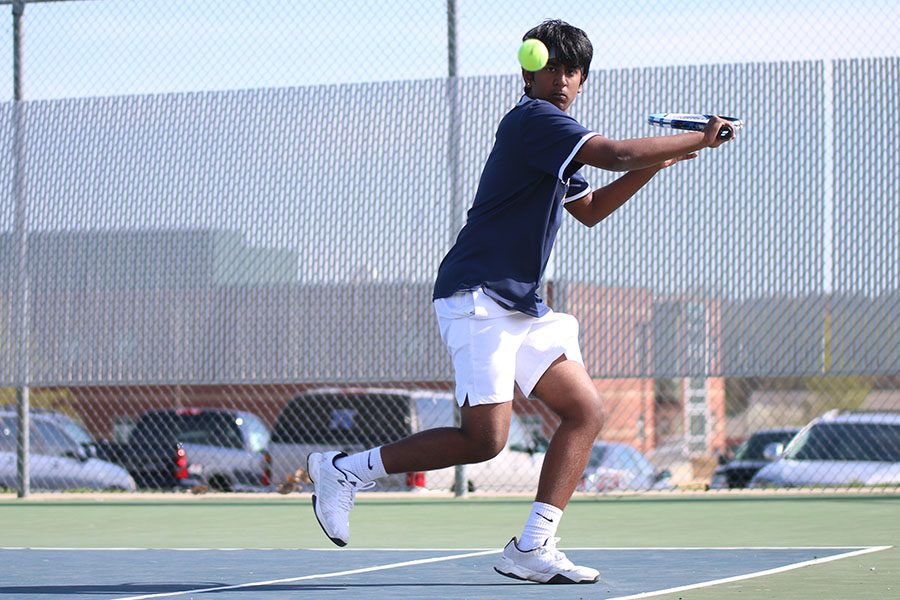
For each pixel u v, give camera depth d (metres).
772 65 11.48
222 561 6.81
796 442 14.73
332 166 12.28
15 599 5.24
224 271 12.58
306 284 12.35
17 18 13.05
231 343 12.53
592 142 5.34
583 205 5.93
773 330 11.41
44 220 13.05
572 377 5.57
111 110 12.91
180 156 12.70
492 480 15.30
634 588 5.38
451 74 11.99
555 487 5.54
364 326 12.18
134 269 12.82
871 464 13.45
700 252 11.51
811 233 11.38
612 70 11.68
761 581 5.61
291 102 12.41
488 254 5.52
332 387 17.97
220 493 13.09
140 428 16.89
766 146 11.45
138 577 6.03
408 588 5.46
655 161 5.30
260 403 19.50
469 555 7.01
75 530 9.24
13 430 15.82
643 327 11.57
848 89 11.36
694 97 11.56
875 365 11.27
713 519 9.38
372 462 5.61
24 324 12.98
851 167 11.35
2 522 9.99
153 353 12.75
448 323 5.54
